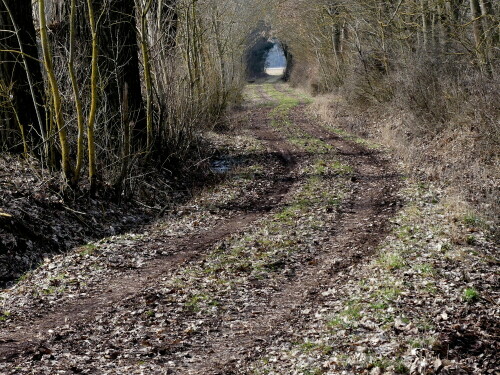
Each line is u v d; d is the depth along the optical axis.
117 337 8.25
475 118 21.19
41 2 13.46
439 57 25.72
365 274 10.42
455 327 7.88
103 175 16.20
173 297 9.71
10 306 9.50
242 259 11.72
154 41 19.89
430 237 12.12
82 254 11.98
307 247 12.47
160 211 16.23
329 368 6.91
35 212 13.05
